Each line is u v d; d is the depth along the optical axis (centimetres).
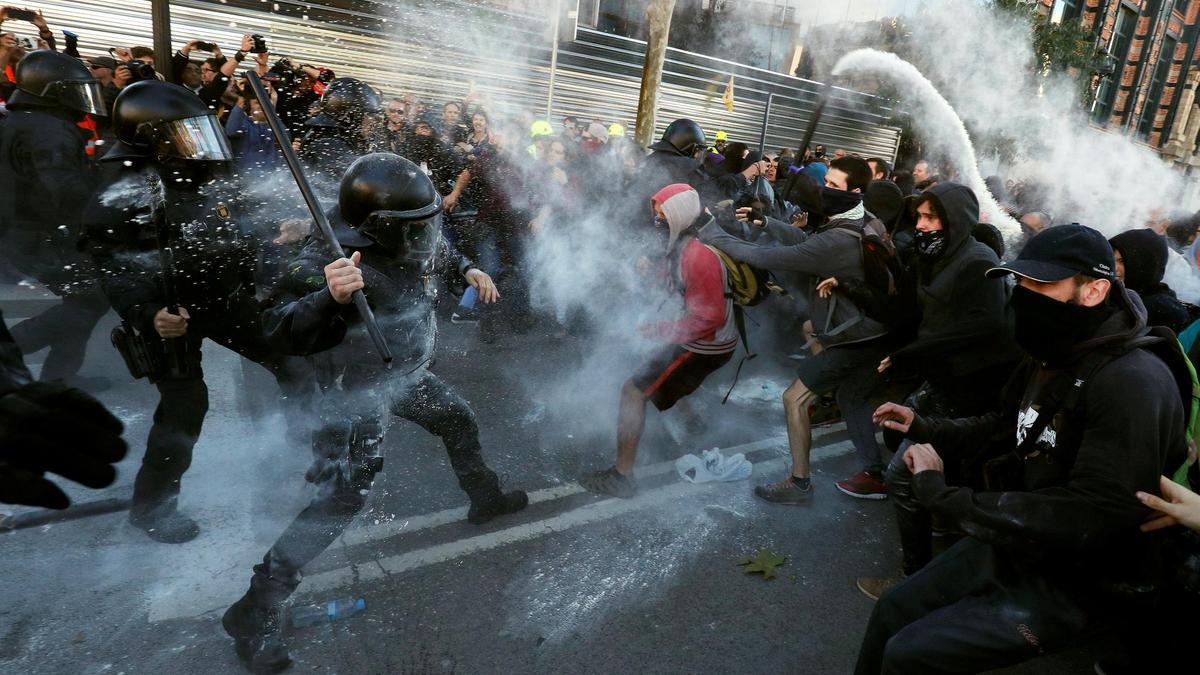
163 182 231
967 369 275
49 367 359
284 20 891
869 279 306
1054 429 161
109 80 568
